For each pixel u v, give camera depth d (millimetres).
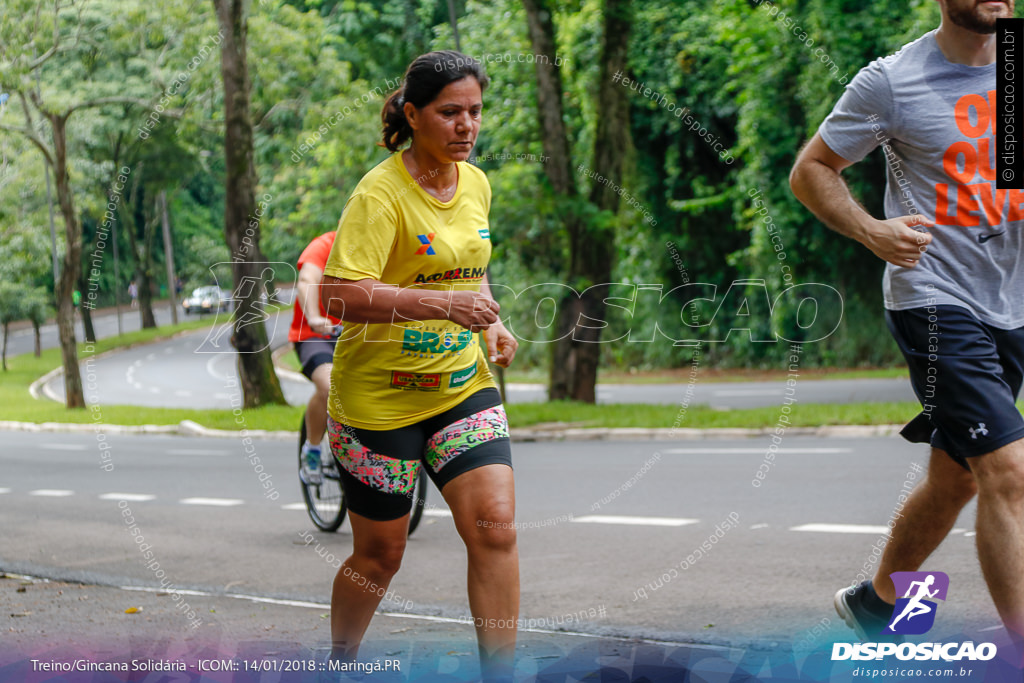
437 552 5672
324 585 4930
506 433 3008
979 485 2863
